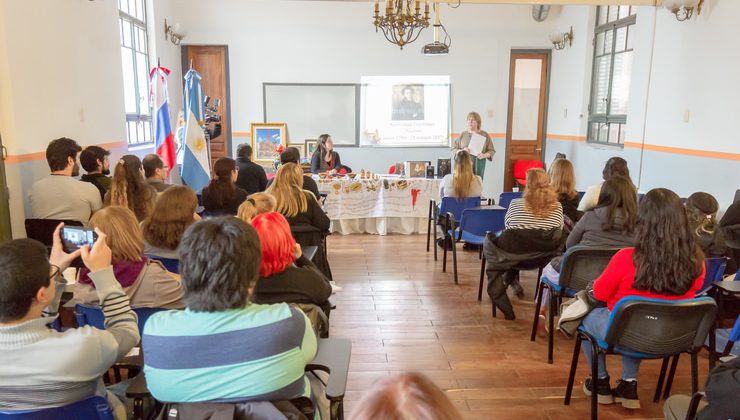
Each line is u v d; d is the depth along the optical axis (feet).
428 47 20.17
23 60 11.80
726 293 8.36
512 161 28.55
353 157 27.68
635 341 6.92
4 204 10.77
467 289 13.99
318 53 26.78
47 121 12.87
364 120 27.40
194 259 4.07
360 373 9.39
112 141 17.25
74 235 5.55
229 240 4.09
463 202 15.29
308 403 4.69
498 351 10.29
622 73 22.15
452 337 10.94
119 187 10.43
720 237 9.14
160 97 20.75
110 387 5.94
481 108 27.73
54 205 10.92
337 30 26.66
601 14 23.90
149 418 5.21
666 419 5.96
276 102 27.02
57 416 4.34
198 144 18.84
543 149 28.63
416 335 11.03
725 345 7.95
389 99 27.32
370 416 2.12
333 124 27.35
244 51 26.55
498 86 27.63
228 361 4.02
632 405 8.08
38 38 12.48
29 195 11.17
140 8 21.91
